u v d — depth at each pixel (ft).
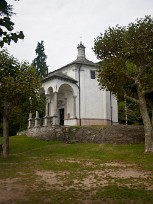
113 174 54.95
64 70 150.10
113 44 88.58
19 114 90.94
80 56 156.04
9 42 24.34
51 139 119.55
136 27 85.87
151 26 84.64
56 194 39.50
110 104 151.94
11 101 85.87
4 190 42.68
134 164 67.10
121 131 104.58
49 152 91.76
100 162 71.15
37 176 54.03
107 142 102.53
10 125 175.73
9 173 57.52
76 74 143.84
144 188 42.42
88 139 108.17
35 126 131.75
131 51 84.64
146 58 86.99
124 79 89.71
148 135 83.56
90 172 57.47
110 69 86.63
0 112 87.45
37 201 35.78
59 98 152.25
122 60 88.48
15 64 87.30
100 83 92.89
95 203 34.76
